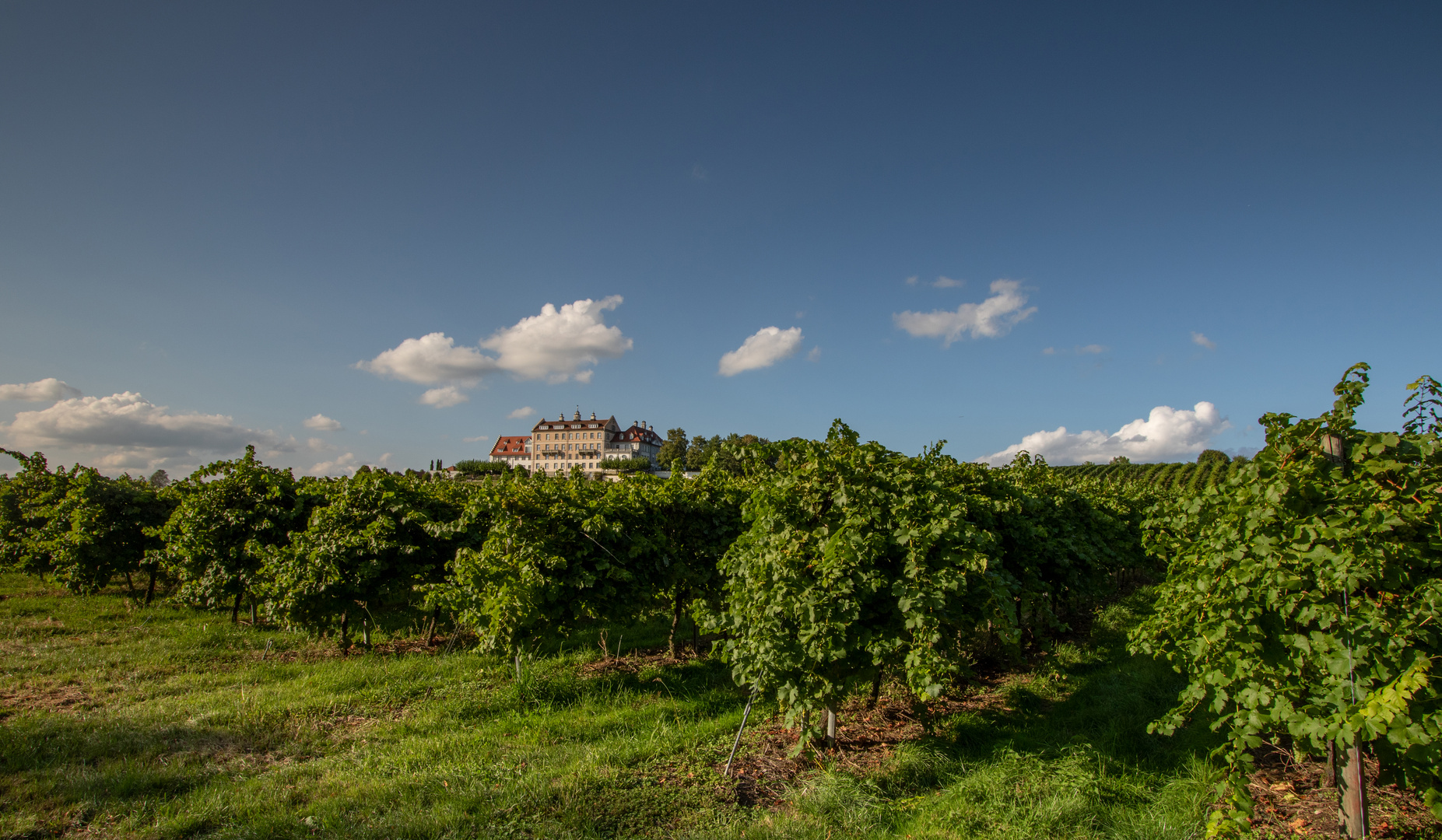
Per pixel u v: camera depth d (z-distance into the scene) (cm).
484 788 499
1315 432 427
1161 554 565
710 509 1089
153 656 948
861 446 672
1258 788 504
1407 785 394
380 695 770
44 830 442
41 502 1564
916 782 537
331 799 489
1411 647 371
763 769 564
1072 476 1675
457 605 859
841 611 562
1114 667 900
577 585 860
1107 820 453
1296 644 400
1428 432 407
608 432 12238
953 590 556
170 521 1188
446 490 1282
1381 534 390
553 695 765
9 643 1019
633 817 466
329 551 952
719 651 691
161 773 530
